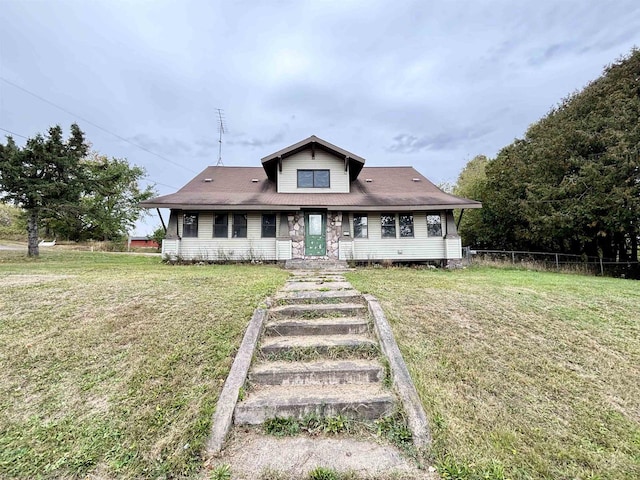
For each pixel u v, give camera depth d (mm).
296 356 3219
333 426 2377
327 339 3551
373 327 3795
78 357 3133
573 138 12570
